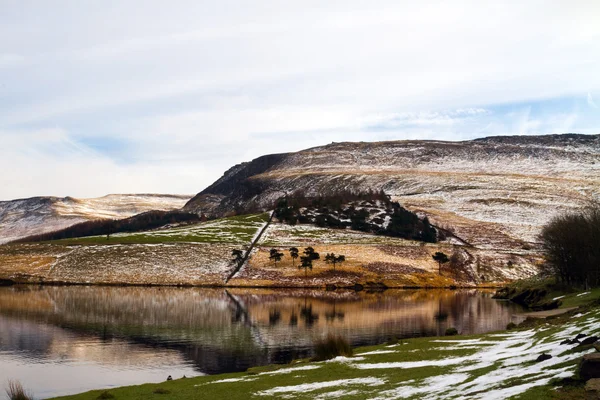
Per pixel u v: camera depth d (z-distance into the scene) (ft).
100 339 191.21
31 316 252.83
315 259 500.33
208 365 148.66
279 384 94.43
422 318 235.40
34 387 126.72
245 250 545.85
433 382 81.66
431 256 534.37
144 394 93.71
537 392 61.82
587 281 262.06
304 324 223.51
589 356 63.57
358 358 114.52
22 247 559.38
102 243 577.43
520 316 214.07
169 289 418.10
